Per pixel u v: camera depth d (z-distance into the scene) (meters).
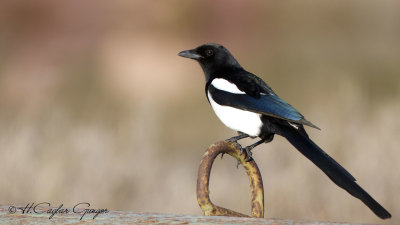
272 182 12.23
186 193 12.52
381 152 12.45
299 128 8.38
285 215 11.86
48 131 13.16
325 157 7.37
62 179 12.17
